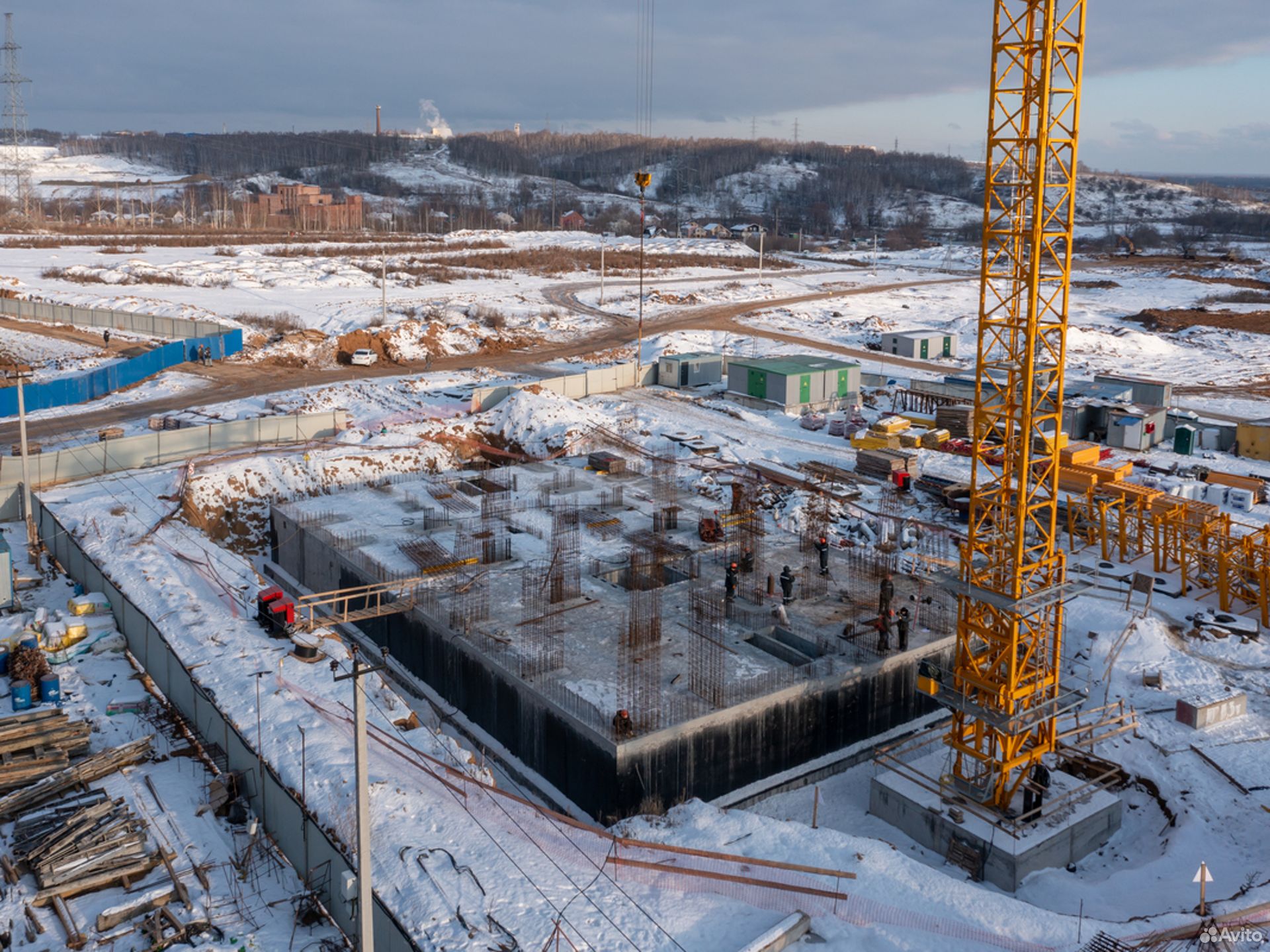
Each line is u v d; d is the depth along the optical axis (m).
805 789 29.58
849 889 21.94
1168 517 41.84
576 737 27.42
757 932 20.48
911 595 36.47
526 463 56.50
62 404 65.25
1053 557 25.94
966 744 28.50
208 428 53.59
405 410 64.94
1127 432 60.25
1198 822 26.61
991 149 24.31
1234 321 113.56
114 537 41.00
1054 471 25.72
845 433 62.28
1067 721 31.67
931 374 83.50
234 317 90.38
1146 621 37.25
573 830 23.72
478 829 23.31
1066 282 24.75
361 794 16.55
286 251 140.25
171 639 31.94
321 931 21.30
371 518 43.56
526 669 29.92
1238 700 31.92
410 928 19.77
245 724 26.89
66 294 98.19
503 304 108.00
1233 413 71.75
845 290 134.50
